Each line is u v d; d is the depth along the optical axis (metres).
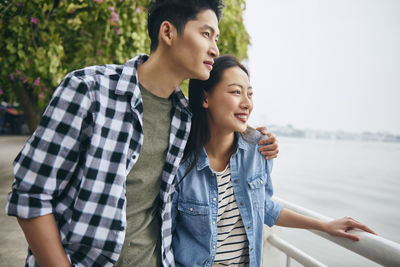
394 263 0.76
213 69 1.10
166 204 1.01
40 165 0.73
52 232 0.75
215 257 1.08
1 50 3.36
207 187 1.11
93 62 3.76
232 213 1.13
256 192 1.15
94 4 3.44
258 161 1.20
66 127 0.74
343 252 3.70
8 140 13.16
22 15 3.26
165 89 0.94
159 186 1.00
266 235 1.41
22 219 0.74
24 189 0.73
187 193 1.10
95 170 0.78
